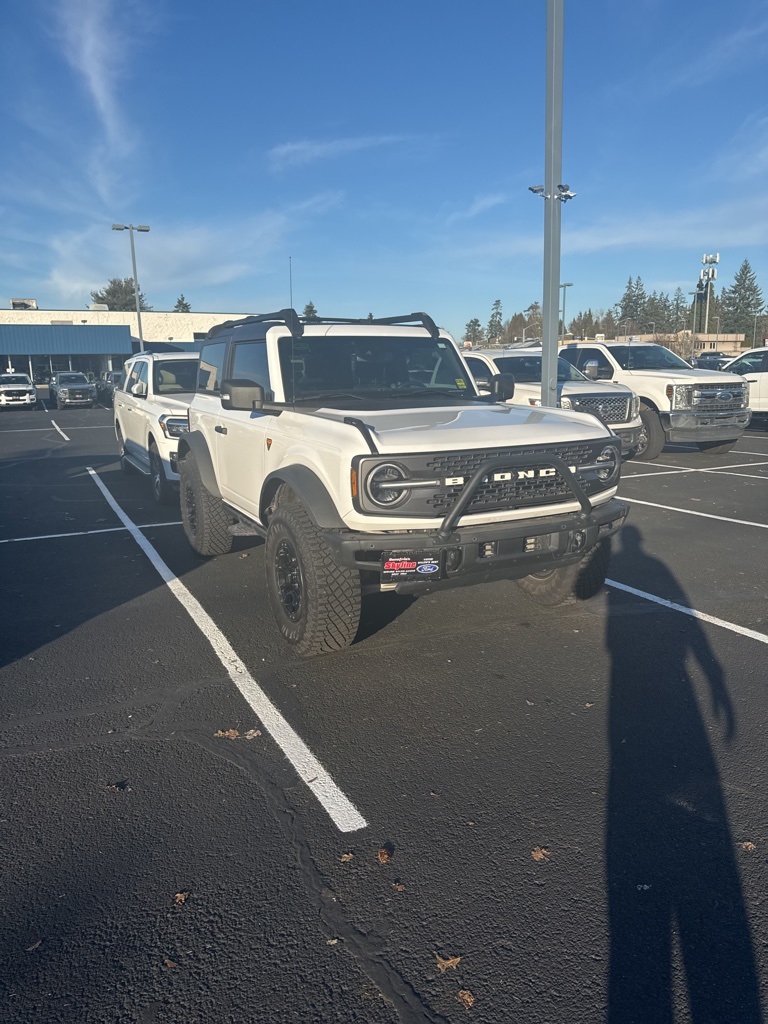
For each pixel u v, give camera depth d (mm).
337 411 4801
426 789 3393
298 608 4680
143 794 3373
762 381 17797
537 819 3164
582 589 5461
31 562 7211
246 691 4375
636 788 3373
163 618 5578
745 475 11742
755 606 5703
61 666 4734
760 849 2955
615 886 2762
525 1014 2234
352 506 4113
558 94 9367
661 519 8703
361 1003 2281
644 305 106312
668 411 12789
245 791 3391
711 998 2281
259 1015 2244
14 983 2359
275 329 5504
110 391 37219
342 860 2922
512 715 4062
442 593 6066
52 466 14406
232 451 6059
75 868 2889
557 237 9781
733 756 3623
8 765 3611
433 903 2688
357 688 4406
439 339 6039
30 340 57969
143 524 8852
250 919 2621
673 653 4840
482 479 4172
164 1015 2246
